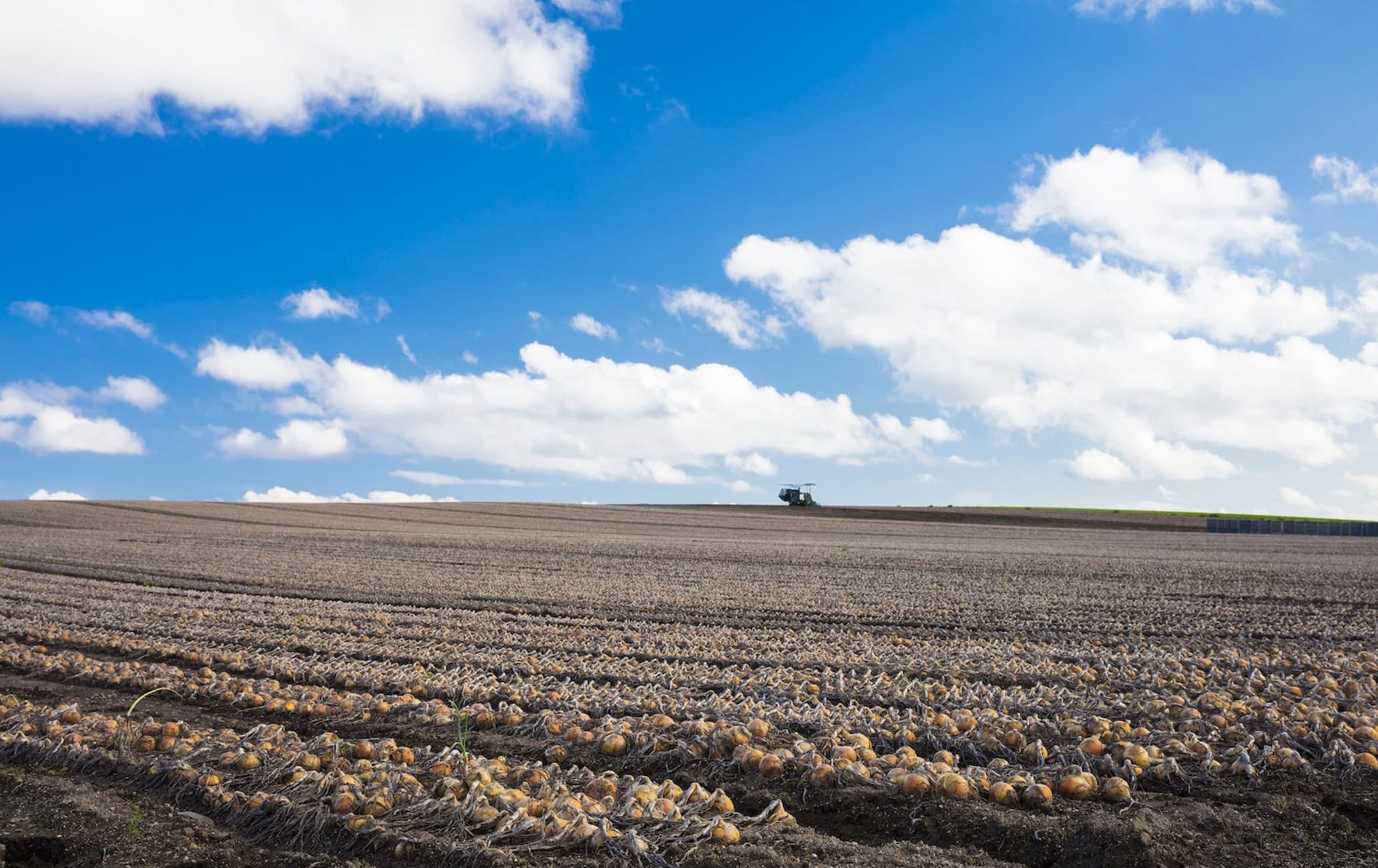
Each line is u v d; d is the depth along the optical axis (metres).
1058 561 26.73
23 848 4.19
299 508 62.31
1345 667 8.53
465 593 17.33
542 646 10.95
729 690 7.73
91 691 8.08
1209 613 14.12
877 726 6.24
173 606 14.67
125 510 53.38
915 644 11.09
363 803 4.61
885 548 33.78
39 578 19.66
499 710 7.09
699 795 4.75
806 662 9.52
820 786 5.04
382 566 23.62
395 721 6.83
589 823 4.31
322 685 8.53
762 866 3.86
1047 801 4.70
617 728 6.10
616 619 14.06
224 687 7.93
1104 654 9.75
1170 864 3.90
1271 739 5.59
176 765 5.19
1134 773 5.02
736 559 27.44
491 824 4.36
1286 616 13.77
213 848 4.22
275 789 4.94
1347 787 4.84
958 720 6.21
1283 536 50.22
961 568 24.25
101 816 4.50
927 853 4.08
